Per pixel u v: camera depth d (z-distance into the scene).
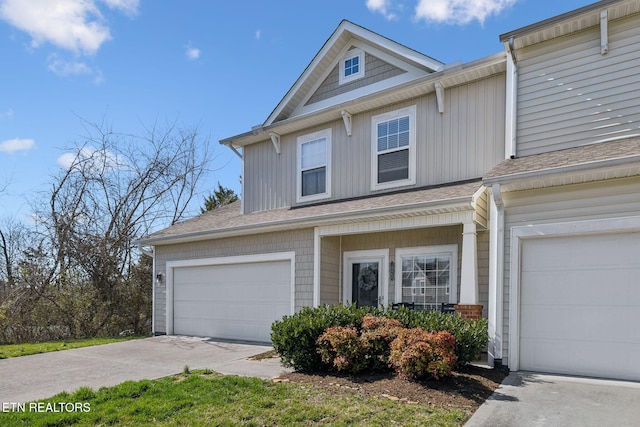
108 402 5.04
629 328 5.68
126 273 15.48
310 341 6.40
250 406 4.78
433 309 8.31
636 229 5.66
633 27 6.51
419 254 8.66
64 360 8.05
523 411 4.52
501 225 6.65
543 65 7.20
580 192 6.11
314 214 9.02
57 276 14.66
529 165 6.36
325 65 11.15
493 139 8.15
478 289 7.54
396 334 6.00
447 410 4.54
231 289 10.72
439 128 8.82
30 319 13.44
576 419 4.28
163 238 11.82
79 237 15.02
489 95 8.28
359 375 5.93
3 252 17.02
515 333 6.34
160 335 11.96
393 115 9.51
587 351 5.91
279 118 11.66
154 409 4.71
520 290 6.45
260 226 9.60
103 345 9.95
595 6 6.49
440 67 8.87
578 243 6.12
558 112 6.96
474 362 6.86
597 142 6.57
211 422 4.32
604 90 6.63
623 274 5.77
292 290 9.40
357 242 9.51
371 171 9.68
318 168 10.65
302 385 5.59
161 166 18.45
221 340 10.45
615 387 5.30
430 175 8.83
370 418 4.32
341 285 9.59
